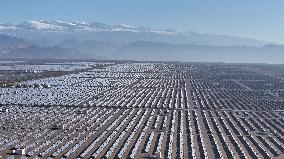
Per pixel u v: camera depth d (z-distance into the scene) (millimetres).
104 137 138375
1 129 149250
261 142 140625
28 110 192250
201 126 162250
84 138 136375
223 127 162625
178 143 132250
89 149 122250
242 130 158750
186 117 181250
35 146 126000
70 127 153625
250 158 120312
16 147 123438
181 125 162250
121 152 119000
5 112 185500
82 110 193250
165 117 178875
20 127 153250
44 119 169500
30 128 151500
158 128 154750
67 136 139125
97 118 173125
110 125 158000
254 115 192250
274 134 153250
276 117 188500
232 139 142375
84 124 160000
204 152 122750
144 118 175000
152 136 140000
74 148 123125
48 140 133000
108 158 113812
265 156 122938
